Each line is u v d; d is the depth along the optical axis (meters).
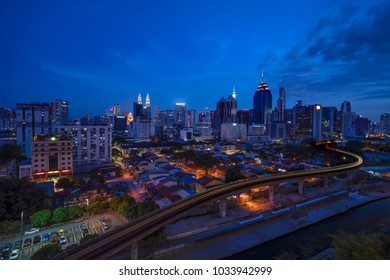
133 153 188.62
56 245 42.84
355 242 33.72
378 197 95.81
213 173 128.50
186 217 70.00
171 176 105.62
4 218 59.09
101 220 63.62
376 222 72.62
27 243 51.19
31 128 153.50
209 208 73.62
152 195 83.19
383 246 33.28
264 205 80.44
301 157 176.75
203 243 56.34
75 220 63.31
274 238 61.19
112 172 118.31
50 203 70.06
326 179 104.69
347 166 117.62
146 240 52.69
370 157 173.50
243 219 68.69
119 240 41.69
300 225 68.19
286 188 96.25
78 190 82.50
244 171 111.31
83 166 126.56
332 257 50.97
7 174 99.25
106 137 140.38
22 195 63.94
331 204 86.00
